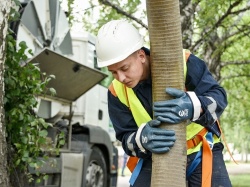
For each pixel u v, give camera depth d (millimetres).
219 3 9688
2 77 5543
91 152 9031
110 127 10578
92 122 9648
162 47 3291
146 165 3857
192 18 9945
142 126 3443
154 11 3250
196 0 9516
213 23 10398
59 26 8633
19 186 6461
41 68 7449
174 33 3268
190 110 3322
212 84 3576
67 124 8711
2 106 5539
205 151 3656
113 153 10258
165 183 3350
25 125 6449
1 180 5434
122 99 3746
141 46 3447
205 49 12109
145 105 3686
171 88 3311
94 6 9883
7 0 5531
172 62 3301
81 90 8469
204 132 3697
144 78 3598
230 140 42000
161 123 3352
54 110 8219
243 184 20812
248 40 13344
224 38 12055
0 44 5488
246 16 13250
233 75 15312
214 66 12781
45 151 7527
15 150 6527
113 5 9367
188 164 3707
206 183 3600
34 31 7914
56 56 7316
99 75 8273
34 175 7562
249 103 17359
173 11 3246
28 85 6465
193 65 3598
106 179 9609
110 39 3398
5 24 5535
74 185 8492
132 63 3441
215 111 3492
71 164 8391
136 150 3695
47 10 8188
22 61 6805
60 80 7891
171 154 3348
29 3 7746
